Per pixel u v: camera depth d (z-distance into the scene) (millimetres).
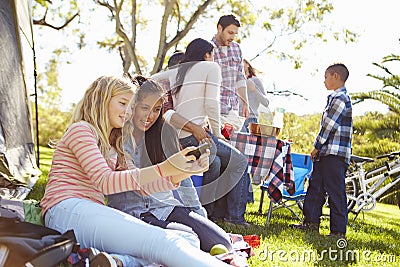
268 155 3033
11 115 4715
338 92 4430
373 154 11453
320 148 4441
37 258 1995
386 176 6090
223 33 4078
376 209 7969
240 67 4141
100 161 2434
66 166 2502
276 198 4477
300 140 9352
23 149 5223
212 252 2725
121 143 2609
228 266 2162
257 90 2986
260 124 2977
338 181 4379
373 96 12516
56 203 2463
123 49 14586
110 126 2568
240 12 13438
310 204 4668
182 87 2623
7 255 1978
